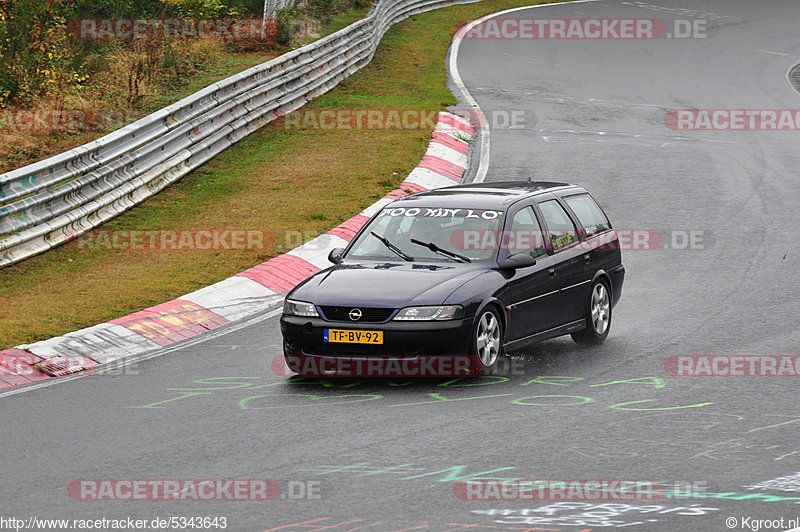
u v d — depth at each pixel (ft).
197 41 330.34
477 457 88.43
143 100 269.64
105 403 108.37
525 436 94.22
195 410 104.88
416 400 107.04
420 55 384.06
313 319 113.60
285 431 96.99
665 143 273.33
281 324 116.16
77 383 116.98
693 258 177.88
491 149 264.11
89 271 168.66
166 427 99.25
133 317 141.08
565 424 97.86
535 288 123.44
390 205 132.36
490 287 116.57
